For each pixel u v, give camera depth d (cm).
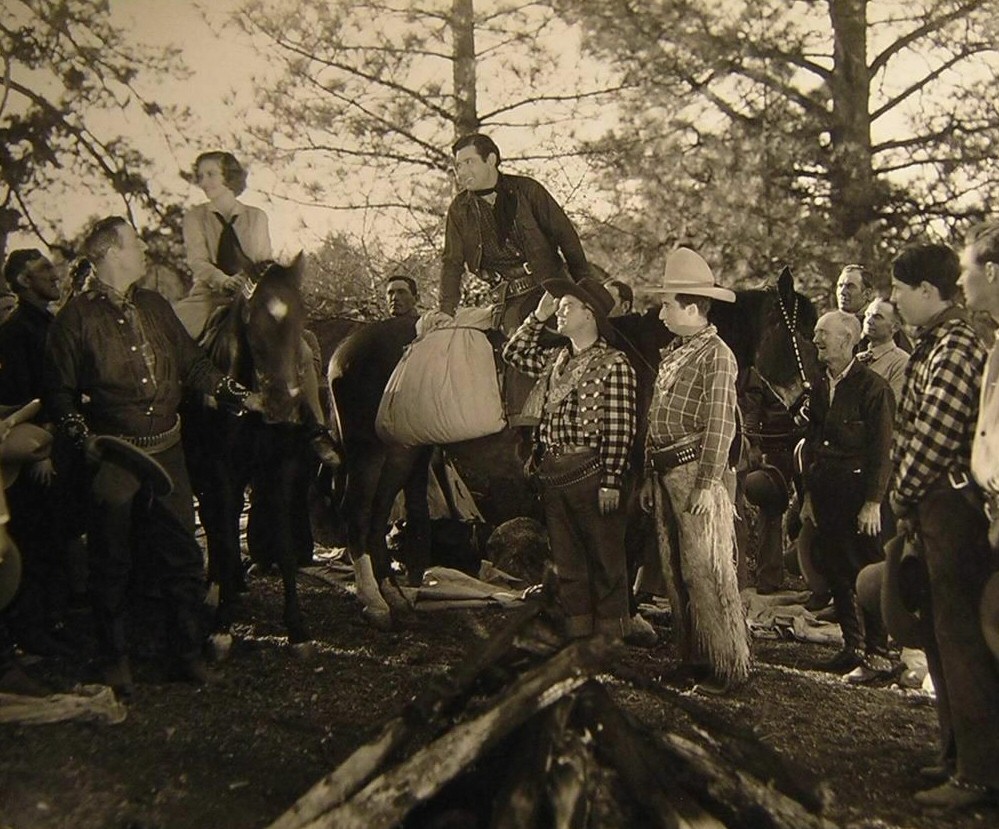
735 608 546
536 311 598
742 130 1116
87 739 475
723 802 388
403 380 636
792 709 527
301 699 531
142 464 508
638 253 1130
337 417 671
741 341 605
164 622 644
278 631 636
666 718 502
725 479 567
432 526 766
